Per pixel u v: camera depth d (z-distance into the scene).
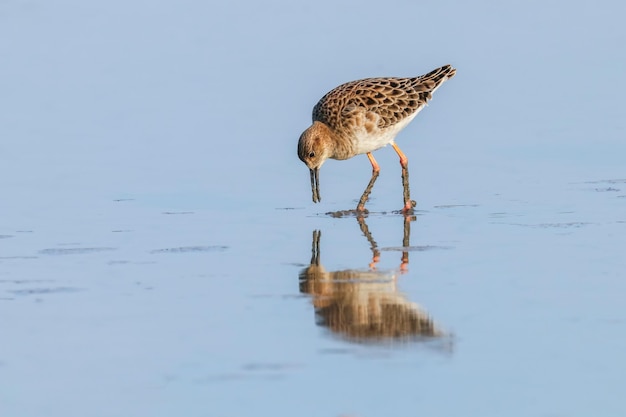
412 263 14.27
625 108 23.38
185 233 16.28
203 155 21.41
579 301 12.45
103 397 10.11
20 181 19.59
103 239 15.93
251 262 14.59
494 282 13.28
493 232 15.81
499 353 10.93
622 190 18.20
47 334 11.75
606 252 14.50
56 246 15.54
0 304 12.78
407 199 17.77
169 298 12.98
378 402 9.85
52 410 9.89
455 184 19.14
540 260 14.20
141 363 10.88
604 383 10.16
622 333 11.39
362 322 11.96
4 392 10.26
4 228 16.62
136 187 19.33
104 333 11.73
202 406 9.84
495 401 9.84
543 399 9.87
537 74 25.66
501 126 22.69
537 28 28.92
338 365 10.71
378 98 18.28
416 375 10.44
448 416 9.59
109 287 13.45
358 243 15.48
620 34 28.28
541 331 11.51
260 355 11.02
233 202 18.41
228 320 12.12
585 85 24.91
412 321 11.95
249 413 9.69
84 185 19.39
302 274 13.93
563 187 18.58
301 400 9.92
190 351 11.16
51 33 29.12
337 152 18.44
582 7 30.64
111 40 28.59
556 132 22.09
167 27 29.53
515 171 19.78
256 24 29.42
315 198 18.31
